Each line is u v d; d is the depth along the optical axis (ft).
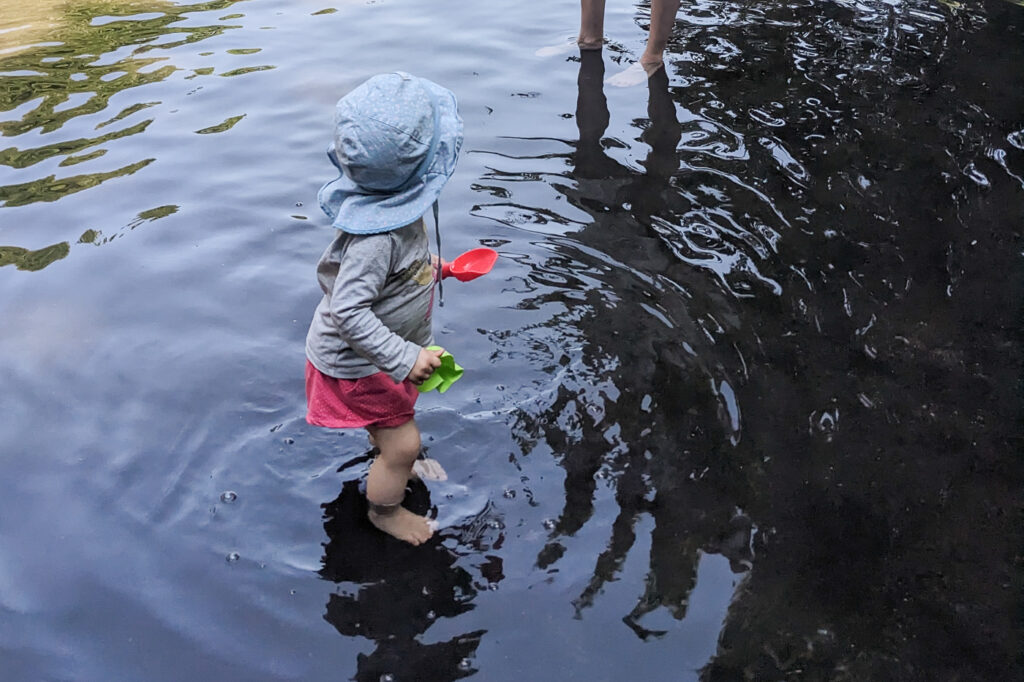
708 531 7.61
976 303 10.32
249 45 17.19
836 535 7.58
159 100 15.06
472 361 9.53
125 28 18.10
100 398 9.12
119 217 11.98
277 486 8.20
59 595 7.11
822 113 14.48
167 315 10.28
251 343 9.91
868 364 9.43
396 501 7.73
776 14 18.40
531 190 12.50
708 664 6.53
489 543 7.56
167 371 9.48
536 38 17.54
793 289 10.55
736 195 12.33
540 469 8.28
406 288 7.68
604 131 14.05
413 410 7.77
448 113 7.64
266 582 7.25
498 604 7.02
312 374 7.91
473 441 8.58
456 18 18.56
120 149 13.60
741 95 15.11
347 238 7.43
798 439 8.52
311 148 13.69
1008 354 9.57
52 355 9.64
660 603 7.00
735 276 10.77
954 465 8.27
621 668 6.49
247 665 6.55
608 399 9.01
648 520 7.73
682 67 16.15
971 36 17.28
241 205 12.29
